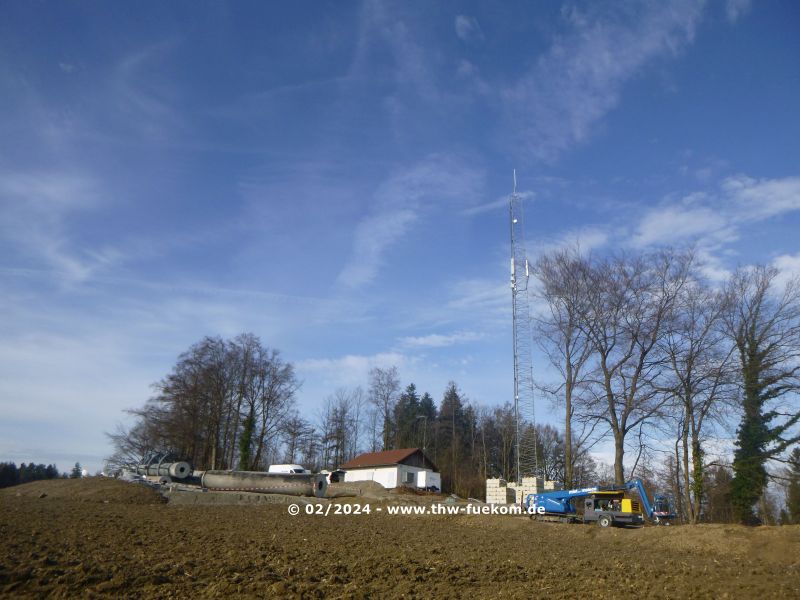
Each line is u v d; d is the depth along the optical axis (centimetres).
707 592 1384
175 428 6116
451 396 9769
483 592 1273
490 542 2359
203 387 6291
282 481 4378
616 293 4206
